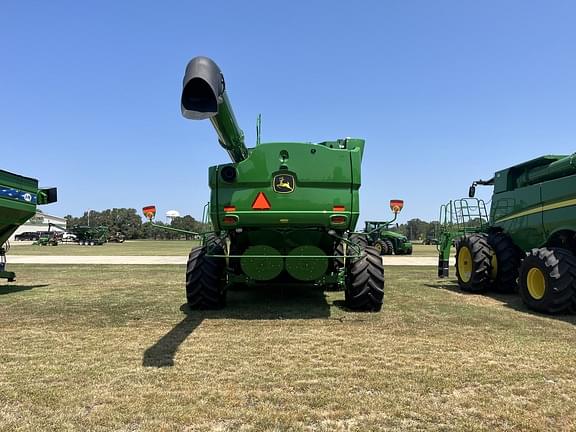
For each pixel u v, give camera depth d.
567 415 3.06
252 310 6.76
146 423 2.92
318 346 4.73
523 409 3.16
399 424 2.93
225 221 6.07
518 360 4.27
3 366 4.06
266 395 3.38
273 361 4.20
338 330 5.45
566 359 4.30
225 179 5.99
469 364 4.14
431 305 7.32
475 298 8.21
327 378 3.76
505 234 8.97
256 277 6.25
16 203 8.81
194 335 5.20
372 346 4.73
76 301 7.75
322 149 5.98
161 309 6.90
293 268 6.22
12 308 7.06
